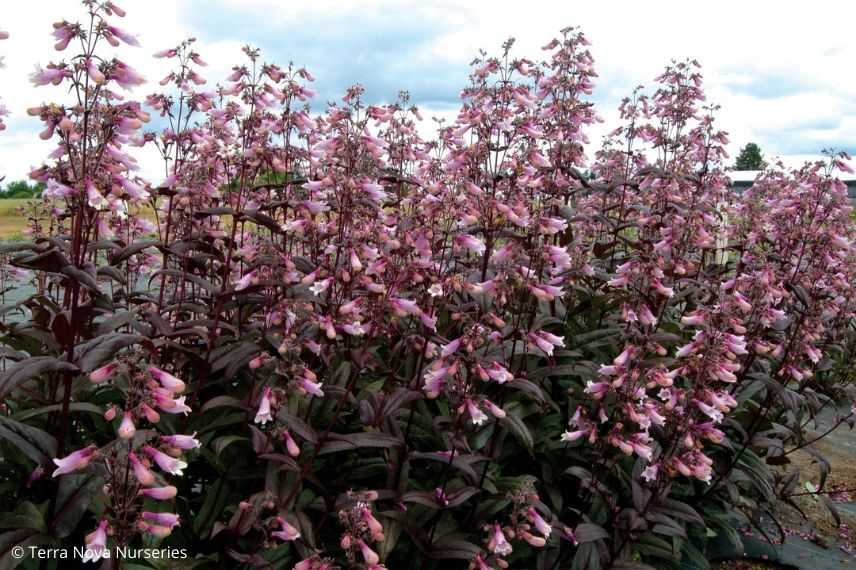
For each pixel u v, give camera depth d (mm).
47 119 620
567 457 912
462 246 839
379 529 593
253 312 986
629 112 1568
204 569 668
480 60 1028
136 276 1137
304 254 1085
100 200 609
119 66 636
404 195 1241
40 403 739
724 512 1001
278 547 692
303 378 691
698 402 744
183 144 987
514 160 898
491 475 812
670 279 1061
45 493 710
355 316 748
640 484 802
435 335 799
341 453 820
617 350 998
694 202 1228
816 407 1100
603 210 1462
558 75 1246
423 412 854
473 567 668
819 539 1117
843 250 1307
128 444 530
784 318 1045
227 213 842
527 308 991
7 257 1070
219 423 746
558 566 786
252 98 955
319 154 1099
